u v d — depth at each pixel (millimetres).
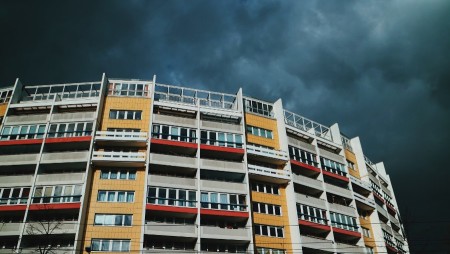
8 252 35250
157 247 37125
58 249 33594
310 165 48281
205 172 42562
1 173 40531
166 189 39156
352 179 52906
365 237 51562
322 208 45719
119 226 36438
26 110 44062
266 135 47844
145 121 43031
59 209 36406
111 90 45312
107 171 39719
